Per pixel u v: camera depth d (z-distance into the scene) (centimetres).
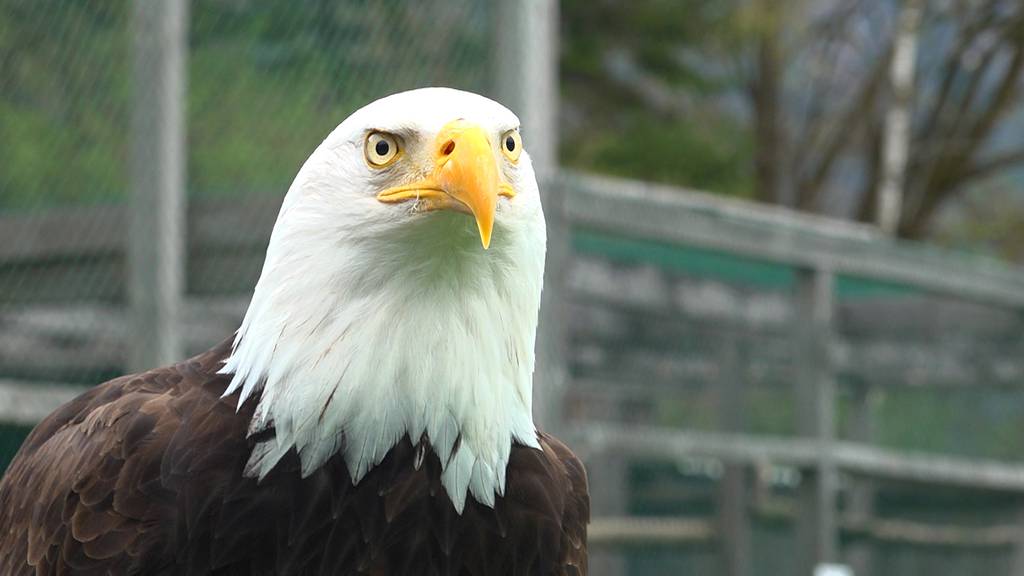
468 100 625
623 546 1387
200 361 697
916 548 1736
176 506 632
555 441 725
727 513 1434
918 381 1770
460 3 1168
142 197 1115
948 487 1761
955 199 4047
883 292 1677
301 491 631
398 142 612
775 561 1479
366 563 638
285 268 627
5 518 708
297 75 1170
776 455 1445
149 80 1116
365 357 621
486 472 647
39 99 1168
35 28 1168
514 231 627
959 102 3788
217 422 640
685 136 3444
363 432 629
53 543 657
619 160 3400
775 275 1513
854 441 1706
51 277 1176
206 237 1178
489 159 601
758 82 3619
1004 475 1784
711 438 1385
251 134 1172
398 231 609
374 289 620
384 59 1170
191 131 1180
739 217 1386
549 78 1187
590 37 3369
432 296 624
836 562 1568
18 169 1182
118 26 1134
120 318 1138
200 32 1180
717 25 3369
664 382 1420
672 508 1429
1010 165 3809
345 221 614
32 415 1078
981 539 1800
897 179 3506
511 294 640
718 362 1475
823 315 1492
